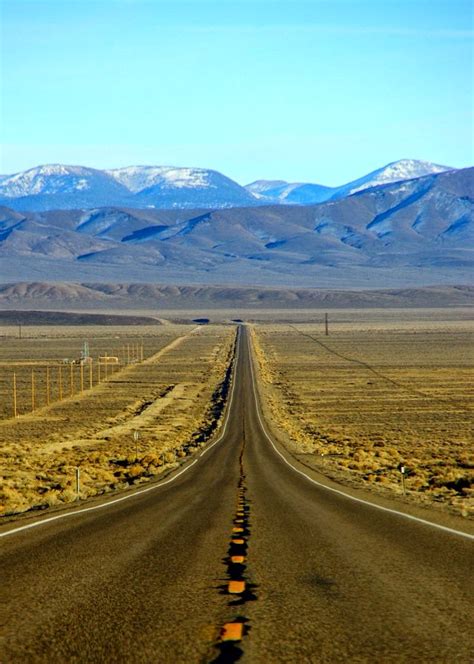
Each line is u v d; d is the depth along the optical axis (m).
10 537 62.03
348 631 32.56
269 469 153.38
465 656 29.09
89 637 31.75
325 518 74.38
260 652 29.69
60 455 199.50
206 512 81.44
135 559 50.91
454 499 95.56
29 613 35.72
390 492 108.88
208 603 37.84
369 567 47.38
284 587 41.69
